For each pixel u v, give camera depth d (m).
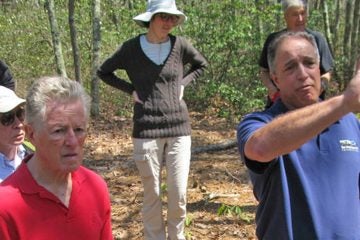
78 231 2.31
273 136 2.14
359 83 2.01
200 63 5.07
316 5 16.84
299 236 2.41
